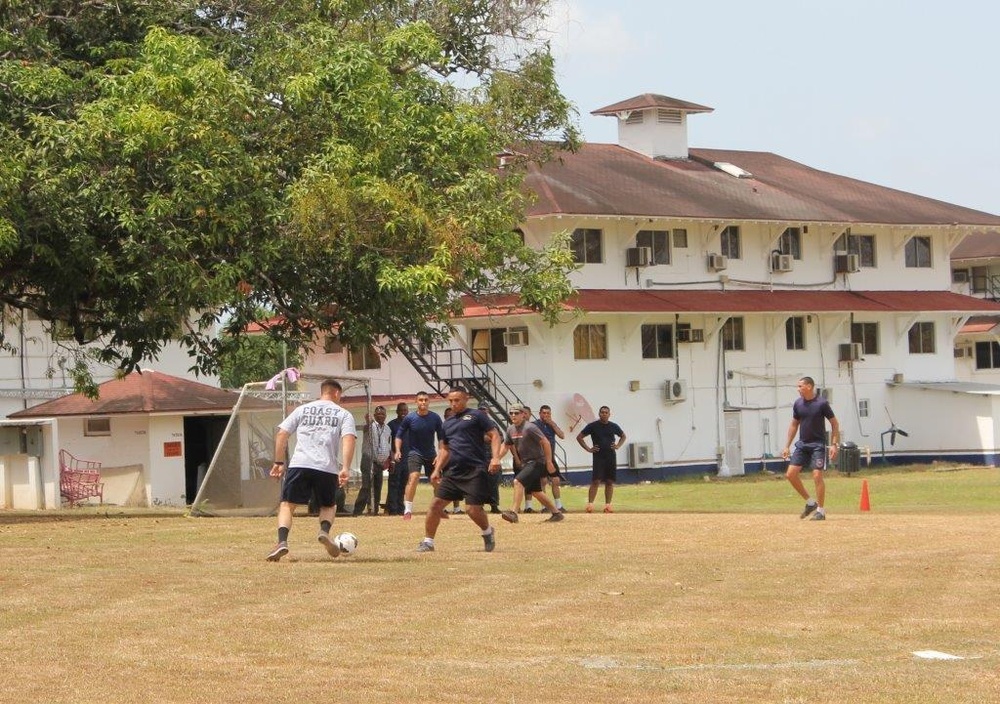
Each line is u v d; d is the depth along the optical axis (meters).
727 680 9.16
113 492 39.31
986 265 75.50
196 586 13.45
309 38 28.67
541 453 24.64
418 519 24.70
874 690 8.82
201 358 30.36
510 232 31.98
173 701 8.45
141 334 28.53
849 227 58.31
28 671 9.43
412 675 9.34
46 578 14.13
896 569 14.95
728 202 54.47
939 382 60.53
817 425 23.27
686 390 53.16
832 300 56.91
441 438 17.59
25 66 26.52
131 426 39.78
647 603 12.48
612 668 9.62
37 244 24.66
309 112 27.70
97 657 9.94
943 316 61.25
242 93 25.92
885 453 59.31
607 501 29.06
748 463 54.97
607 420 29.14
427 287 26.53
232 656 10.02
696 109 61.44
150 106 24.83
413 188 27.25
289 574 14.40
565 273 35.94
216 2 29.42
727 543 18.31
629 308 50.00
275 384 27.55
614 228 51.59
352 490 28.08
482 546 18.08
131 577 14.15
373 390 54.31
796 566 15.27
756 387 55.28
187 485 42.59
